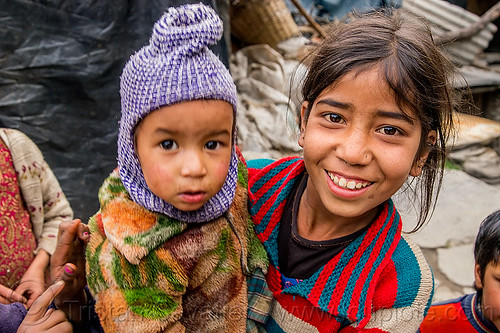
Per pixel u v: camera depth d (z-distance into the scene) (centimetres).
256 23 491
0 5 258
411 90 98
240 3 478
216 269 110
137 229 104
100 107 288
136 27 283
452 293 312
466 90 141
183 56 94
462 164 446
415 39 102
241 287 114
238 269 113
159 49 96
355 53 100
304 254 119
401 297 113
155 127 96
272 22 494
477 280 165
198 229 107
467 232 366
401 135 101
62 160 285
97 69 282
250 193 125
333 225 117
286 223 123
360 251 115
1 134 192
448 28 544
